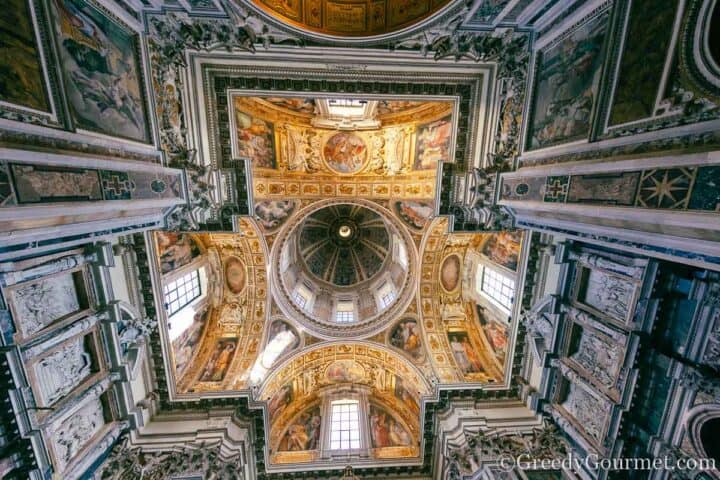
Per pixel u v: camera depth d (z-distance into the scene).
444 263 18.77
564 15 7.64
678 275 7.68
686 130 4.90
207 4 7.78
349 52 9.27
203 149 11.26
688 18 4.83
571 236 8.35
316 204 18.72
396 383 18.25
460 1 7.46
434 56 9.46
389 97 11.06
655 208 5.38
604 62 6.53
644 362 8.59
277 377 16.75
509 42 9.12
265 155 15.88
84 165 6.42
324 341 18.30
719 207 4.41
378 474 14.89
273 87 10.75
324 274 25.25
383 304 20.73
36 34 5.66
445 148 15.00
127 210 7.98
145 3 7.77
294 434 17.25
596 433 10.23
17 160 5.19
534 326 12.34
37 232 5.70
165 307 12.85
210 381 15.48
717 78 4.45
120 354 10.72
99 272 9.82
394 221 18.73
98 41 7.02
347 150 17.61
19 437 7.73
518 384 14.17
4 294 7.32
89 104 6.82
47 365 8.44
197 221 11.25
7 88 5.11
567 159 7.74
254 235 17.47
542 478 10.90
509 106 10.23
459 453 12.48
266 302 17.86
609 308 9.53
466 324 18.23
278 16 8.15
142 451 11.72
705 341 7.23
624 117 6.14
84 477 9.65
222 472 11.55
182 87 9.90
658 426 8.41
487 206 11.29
